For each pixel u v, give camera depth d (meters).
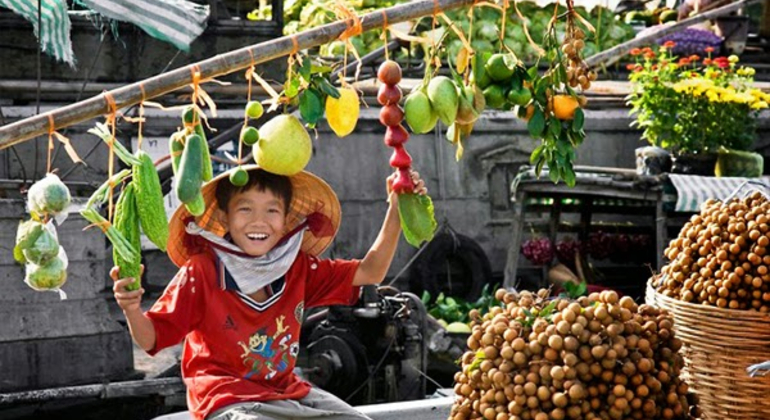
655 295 4.75
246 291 3.99
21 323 7.59
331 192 4.22
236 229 4.01
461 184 11.87
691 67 12.98
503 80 3.72
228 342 3.98
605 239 11.16
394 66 3.50
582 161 12.25
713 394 4.46
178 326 3.88
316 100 3.43
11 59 10.12
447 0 3.53
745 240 4.48
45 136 10.20
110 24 9.97
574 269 11.16
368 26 3.40
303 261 4.21
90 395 7.55
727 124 10.68
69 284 7.76
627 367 3.86
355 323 8.32
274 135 3.50
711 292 4.49
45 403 7.86
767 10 14.55
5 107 10.03
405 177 3.58
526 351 3.92
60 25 8.60
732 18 13.58
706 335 4.45
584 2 11.70
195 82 3.22
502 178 12.00
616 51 10.27
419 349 8.48
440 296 10.84
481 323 4.27
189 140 3.24
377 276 4.17
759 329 4.34
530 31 12.04
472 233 11.90
